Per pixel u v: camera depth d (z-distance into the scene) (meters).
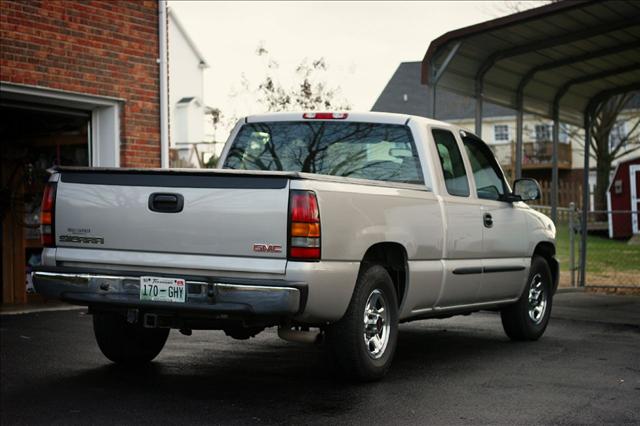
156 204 5.86
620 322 10.53
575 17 11.73
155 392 6.07
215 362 7.29
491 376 6.77
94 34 11.62
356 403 5.75
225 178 5.71
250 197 5.64
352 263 5.93
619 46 13.18
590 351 8.14
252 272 5.61
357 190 6.02
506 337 9.16
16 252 12.41
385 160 7.27
